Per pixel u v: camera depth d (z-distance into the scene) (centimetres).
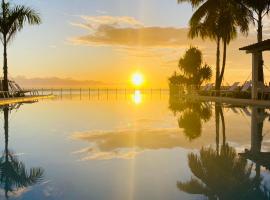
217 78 2553
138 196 321
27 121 1034
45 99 2736
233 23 2397
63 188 346
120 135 738
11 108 1590
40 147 585
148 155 515
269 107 1501
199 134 745
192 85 3191
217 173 407
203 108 1548
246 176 394
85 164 454
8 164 455
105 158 492
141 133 770
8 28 2095
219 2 2430
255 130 808
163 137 702
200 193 332
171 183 365
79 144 617
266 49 1579
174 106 1748
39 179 380
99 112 1378
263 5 2017
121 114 1286
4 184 361
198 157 500
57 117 1163
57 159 486
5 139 678
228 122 975
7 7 2100
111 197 317
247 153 529
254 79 1728
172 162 466
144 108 1627
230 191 338
